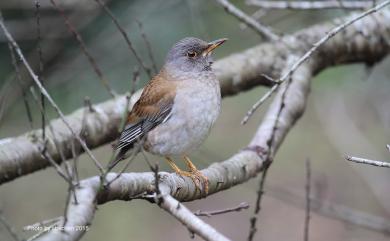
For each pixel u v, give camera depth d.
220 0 12.69
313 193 17.64
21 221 15.18
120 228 17.33
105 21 13.83
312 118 18.28
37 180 15.72
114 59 13.68
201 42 10.38
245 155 9.74
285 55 12.83
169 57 10.38
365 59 13.53
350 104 16.34
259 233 19.11
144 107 10.02
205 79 10.02
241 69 12.45
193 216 6.95
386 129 15.34
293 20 15.16
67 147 10.19
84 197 6.91
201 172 9.02
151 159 15.34
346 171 18.27
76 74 13.53
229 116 17.89
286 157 18.59
